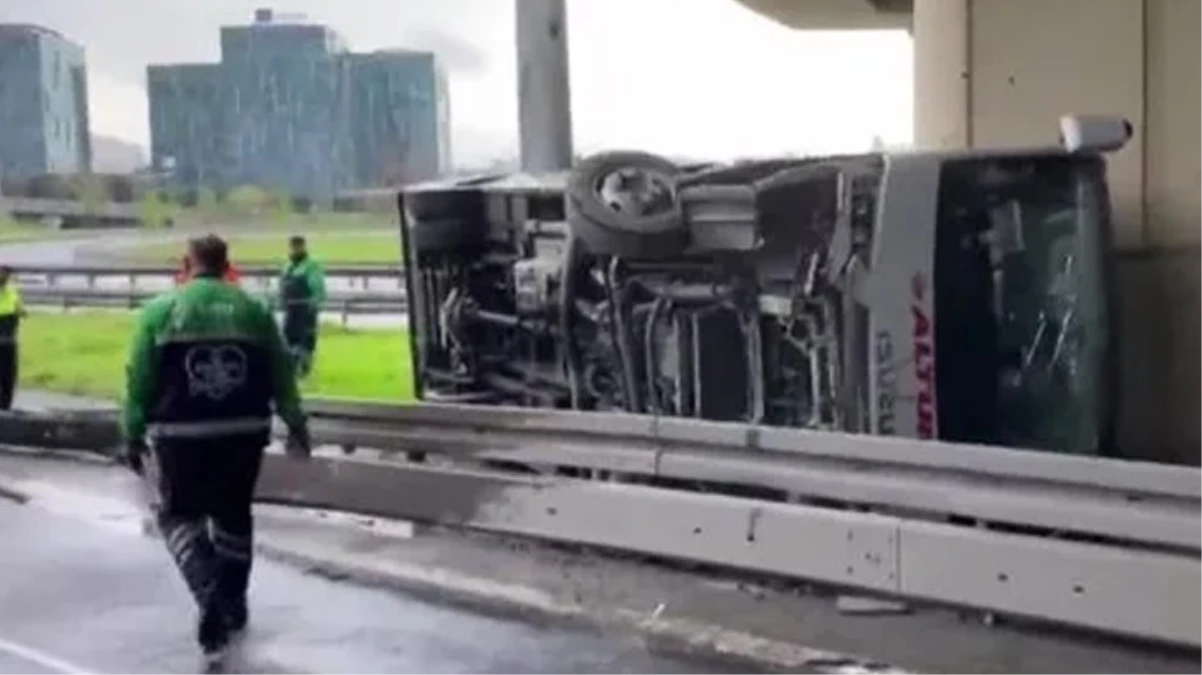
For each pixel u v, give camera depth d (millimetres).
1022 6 13609
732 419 11031
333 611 9438
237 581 8797
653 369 11398
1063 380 10570
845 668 7730
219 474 8562
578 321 11844
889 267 10305
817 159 10805
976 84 13891
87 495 13906
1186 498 7457
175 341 8461
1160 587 7484
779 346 10867
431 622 9102
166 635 8969
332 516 12336
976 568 8242
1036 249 10523
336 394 19797
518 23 16062
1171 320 13242
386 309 26016
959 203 10367
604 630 8766
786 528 9188
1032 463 8102
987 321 10414
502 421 11203
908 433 10312
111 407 18594
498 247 12742
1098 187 10664
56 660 8453
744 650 8133
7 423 17016
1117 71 13234
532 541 10898
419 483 11578
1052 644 7996
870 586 8750
